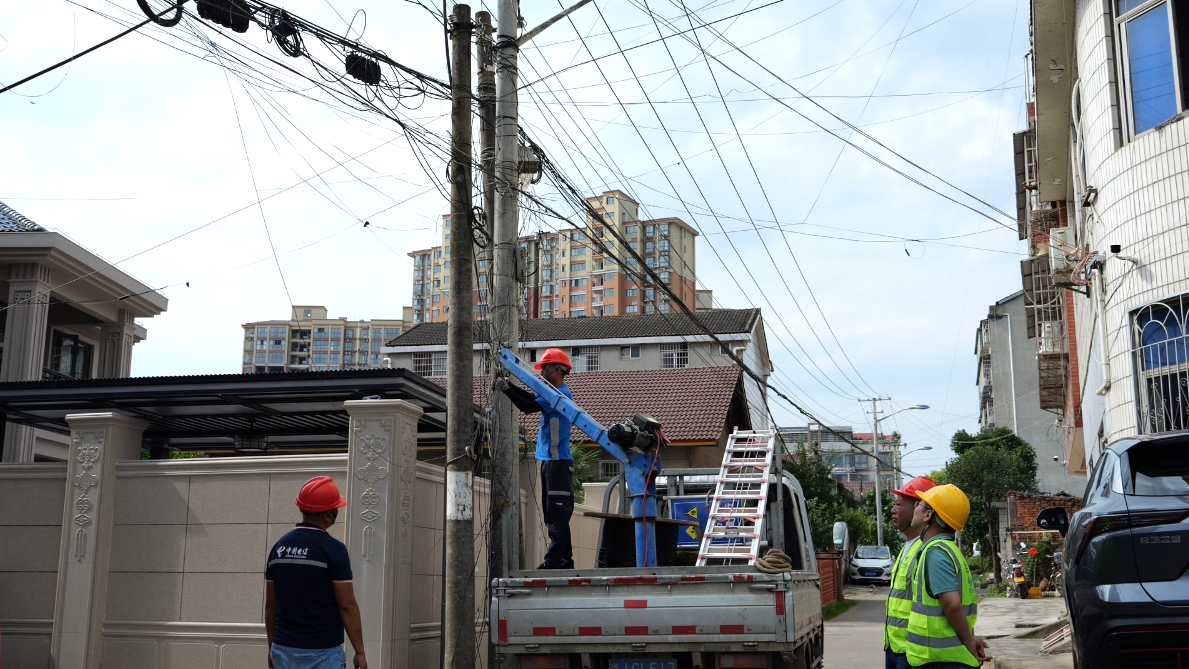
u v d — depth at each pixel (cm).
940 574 495
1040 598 2541
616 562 950
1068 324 2283
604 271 10794
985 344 5988
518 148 1128
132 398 1212
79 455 1166
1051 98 1739
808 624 773
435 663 1141
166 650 1111
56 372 2200
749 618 681
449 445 972
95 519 1144
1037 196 2416
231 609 1103
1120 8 1278
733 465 943
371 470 1064
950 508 516
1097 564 570
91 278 2052
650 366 4488
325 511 591
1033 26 1538
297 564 568
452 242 1008
